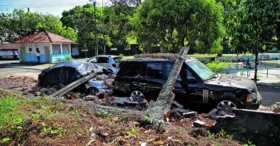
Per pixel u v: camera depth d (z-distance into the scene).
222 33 13.63
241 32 10.18
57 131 3.53
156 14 13.35
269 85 9.99
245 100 5.26
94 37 36.34
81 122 3.96
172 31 14.25
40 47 28.23
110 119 4.22
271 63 19.12
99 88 7.72
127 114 4.36
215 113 5.01
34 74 16.62
